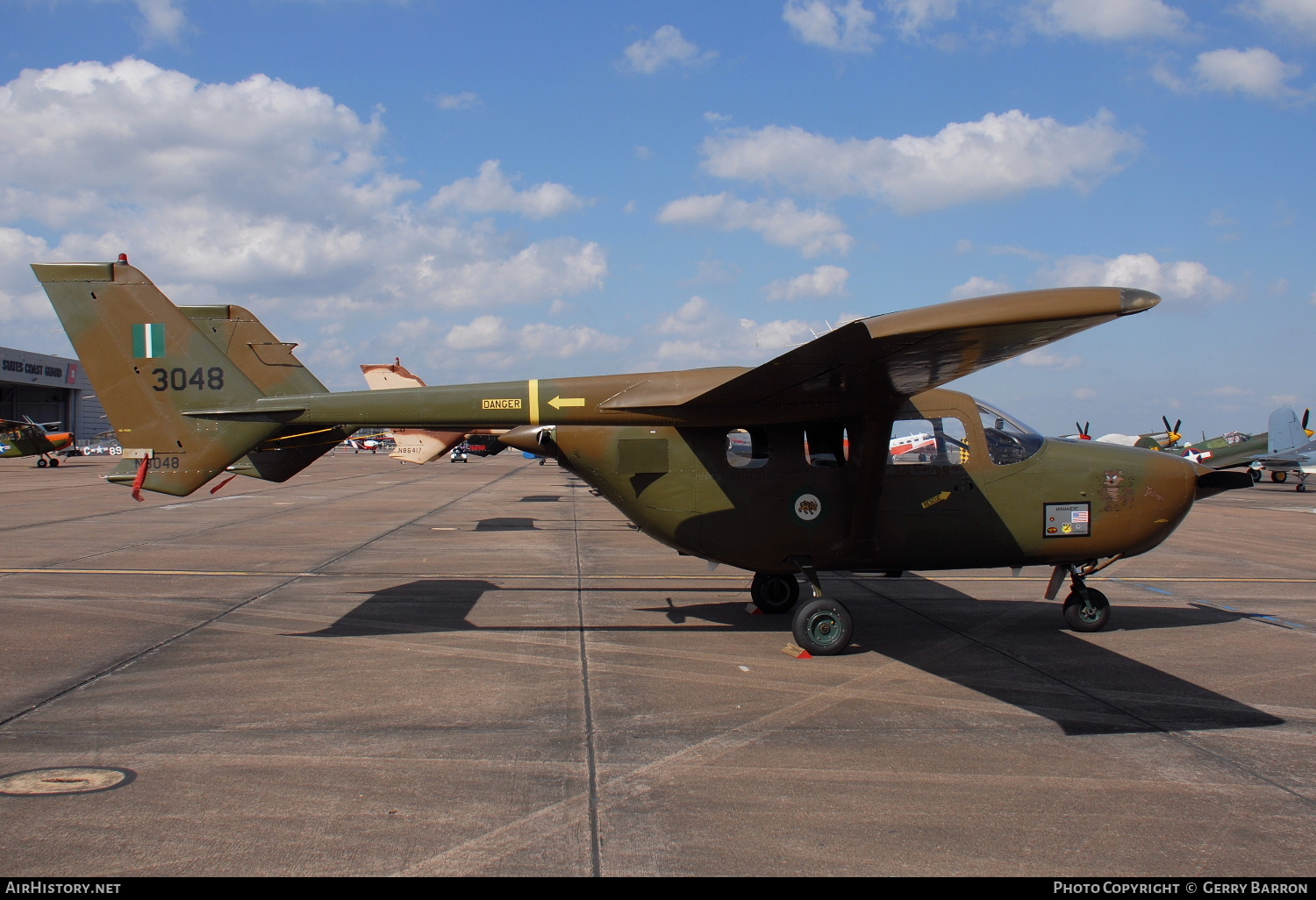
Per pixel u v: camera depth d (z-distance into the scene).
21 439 41.47
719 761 4.32
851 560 7.09
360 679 5.77
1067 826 3.59
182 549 12.38
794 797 3.87
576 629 7.45
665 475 7.15
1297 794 3.96
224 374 6.94
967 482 7.08
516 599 8.84
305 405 6.88
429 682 5.73
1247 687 5.77
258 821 3.54
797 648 6.58
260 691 5.45
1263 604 8.90
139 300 6.91
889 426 6.66
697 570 10.99
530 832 3.48
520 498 24.52
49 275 6.84
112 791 3.84
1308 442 31.55
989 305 4.57
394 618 7.81
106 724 4.79
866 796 3.89
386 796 3.82
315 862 3.19
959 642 7.05
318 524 16.42
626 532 15.70
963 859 3.29
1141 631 7.55
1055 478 7.14
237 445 6.92
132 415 6.91
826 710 5.20
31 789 3.86
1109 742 4.65
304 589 9.32
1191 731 4.86
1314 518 19.69
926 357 5.36
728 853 3.32
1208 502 25.73
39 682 5.59
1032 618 8.10
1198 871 3.21
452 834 3.45
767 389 6.25
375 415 6.90
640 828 3.53
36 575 9.90
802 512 7.03
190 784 3.93
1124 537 7.19
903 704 5.32
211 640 6.86
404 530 15.62
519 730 4.77
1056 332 4.81
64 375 73.62
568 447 7.26
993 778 4.12
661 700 5.36
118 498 22.09
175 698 5.27
